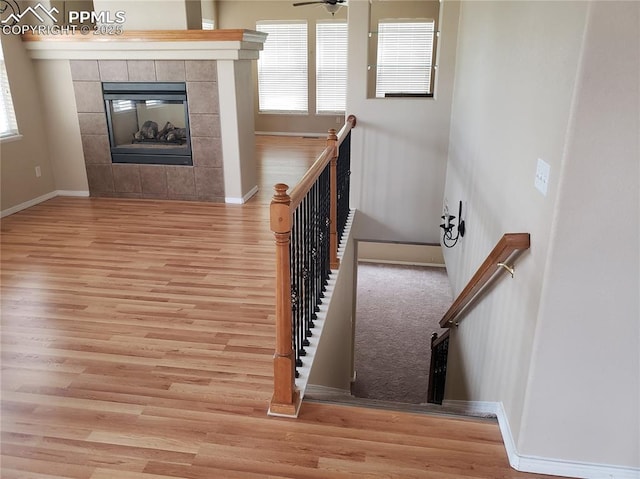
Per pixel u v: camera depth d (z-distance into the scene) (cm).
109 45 502
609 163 157
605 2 143
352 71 504
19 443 205
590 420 188
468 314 352
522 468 196
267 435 211
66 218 496
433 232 544
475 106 356
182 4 502
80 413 223
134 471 192
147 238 443
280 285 210
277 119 1030
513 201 231
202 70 504
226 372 254
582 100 153
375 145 523
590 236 165
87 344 277
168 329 294
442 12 468
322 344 298
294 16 966
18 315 308
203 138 530
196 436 210
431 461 199
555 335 179
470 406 286
